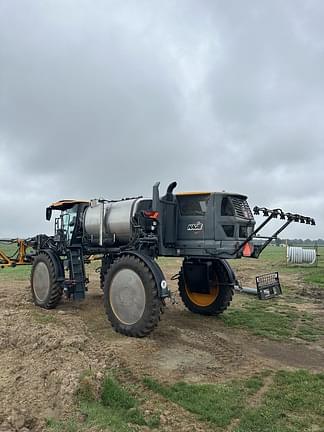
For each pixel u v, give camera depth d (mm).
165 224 7152
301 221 6832
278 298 11242
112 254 8094
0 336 5883
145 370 4984
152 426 3650
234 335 7020
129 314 6402
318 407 4141
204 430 3623
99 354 5227
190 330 7059
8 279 14328
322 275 17219
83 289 8336
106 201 8320
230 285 8055
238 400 4250
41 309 8219
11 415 3666
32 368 4660
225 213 6879
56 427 3510
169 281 14578
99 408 3844
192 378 4867
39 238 9312
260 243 7199
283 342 6715
